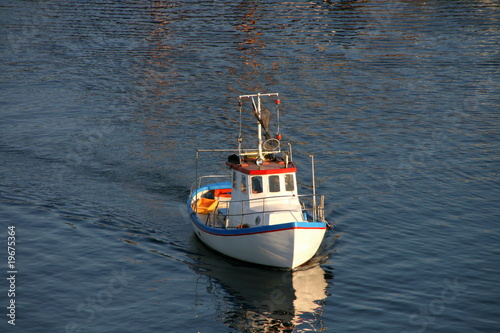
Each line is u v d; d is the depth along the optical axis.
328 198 70.06
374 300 49.78
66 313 47.75
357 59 128.25
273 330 45.50
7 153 81.44
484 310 48.34
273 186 56.69
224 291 51.09
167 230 62.62
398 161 80.88
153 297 50.12
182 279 53.12
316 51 133.38
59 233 61.19
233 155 59.44
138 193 71.12
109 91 109.06
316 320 46.84
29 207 66.56
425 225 63.59
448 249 58.47
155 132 90.31
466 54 130.88
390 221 64.56
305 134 89.94
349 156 82.50
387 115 98.31
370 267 55.16
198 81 114.12
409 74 119.00
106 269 54.66
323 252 58.09
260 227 52.72
